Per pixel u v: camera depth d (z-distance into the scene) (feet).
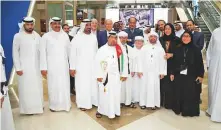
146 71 12.84
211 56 11.80
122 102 13.35
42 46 12.17
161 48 12.74
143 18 41.70
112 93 11.19
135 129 10.61
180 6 42.68
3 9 15.72
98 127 10.85
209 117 12.06
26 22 11.69
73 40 12.81
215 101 11.27
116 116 12.10
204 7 35.19
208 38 30.78
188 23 14.80
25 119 11.78
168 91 12.85
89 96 12.94
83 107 13.06
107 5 43.68
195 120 11.67
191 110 12.02
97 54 11.41
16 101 14.62
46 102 14.52
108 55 11.16
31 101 12.14
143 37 14.26
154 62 12.63
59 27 12.55
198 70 11.88
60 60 12.44
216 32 11.58
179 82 12.16
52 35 12.42
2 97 7.70
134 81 13.48
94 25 13.25
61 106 12.90
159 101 13.10
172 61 12.57
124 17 42.60
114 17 43.04
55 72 12.46
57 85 12.60
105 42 13.61
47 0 34.30
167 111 12.91
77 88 13.03
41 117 12.07
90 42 12.70
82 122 11.43
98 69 11.39
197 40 14.38
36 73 12.10
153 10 41.50
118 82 11.40
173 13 43.29
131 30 14.42
